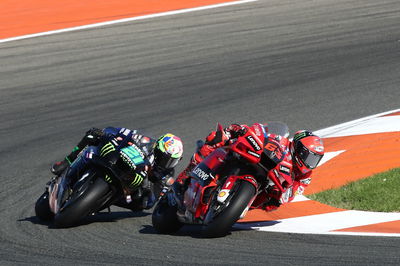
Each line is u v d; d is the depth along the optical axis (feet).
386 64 177.17
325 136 129.29
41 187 111.24
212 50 200.85
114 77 183.52
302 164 81.46
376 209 91.66
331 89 161.48
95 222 89.81
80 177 86.22
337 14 228.43
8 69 195.62
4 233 82.94
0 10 258.57
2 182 114.93
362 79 167.12
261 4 246.27
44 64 197.88
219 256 68.90
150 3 257.14
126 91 171.53
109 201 86.53
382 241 74.43
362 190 98.58
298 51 194.18
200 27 223.92
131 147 85.92
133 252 71.31
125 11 248.11
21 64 199.21
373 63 179.01
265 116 146.82
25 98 171.63
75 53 206.08
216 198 77.36
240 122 143.95
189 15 238.07
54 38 220.84
